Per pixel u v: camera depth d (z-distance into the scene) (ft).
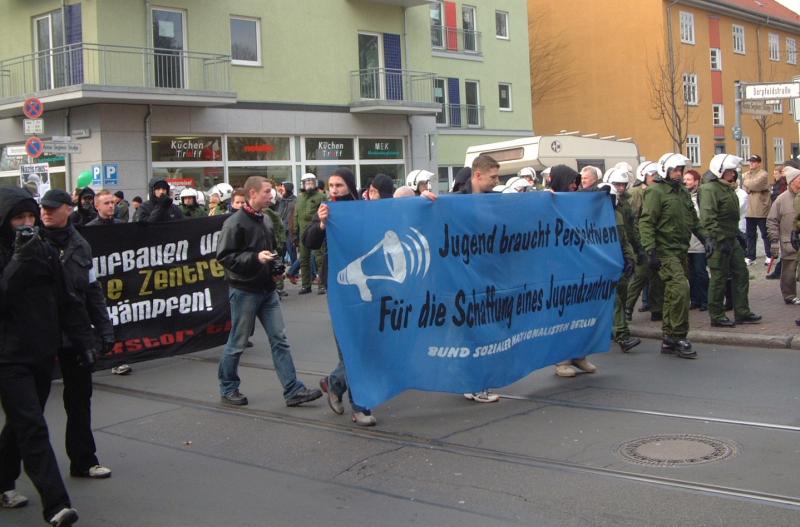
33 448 16.15
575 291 27.63
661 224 30.48
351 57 99.86
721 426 21.61
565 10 151.94
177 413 25.38
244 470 19.88
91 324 18.61
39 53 85.25
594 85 149.89
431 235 23.62
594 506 16.58
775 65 170.19
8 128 90.07
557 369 28.27
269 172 92.38
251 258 24.95
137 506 17.74
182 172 85.20
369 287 22.43
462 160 118.93
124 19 81.25
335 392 24.17
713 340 33.12
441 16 116.26
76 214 35.94
